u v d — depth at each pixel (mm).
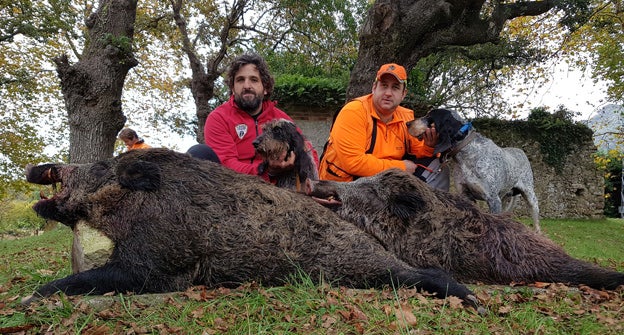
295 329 2375
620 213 25734
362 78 10953
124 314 2529
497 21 12227
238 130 4516
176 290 2951
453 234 3273
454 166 6270
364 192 3391
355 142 4441
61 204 3129
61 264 4535
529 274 3260
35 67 19047
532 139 17781
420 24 10656
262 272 2965
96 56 12664
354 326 2355
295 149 3902
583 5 13016
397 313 2480
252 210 3021
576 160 18188
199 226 2912
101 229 3018
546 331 2467
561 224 15055
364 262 3004
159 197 2949
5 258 7090
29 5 14266
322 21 17375
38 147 20750
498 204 6078
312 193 3398
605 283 3158
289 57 19219
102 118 12562
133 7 13141
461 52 17438
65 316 2484
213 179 3139
